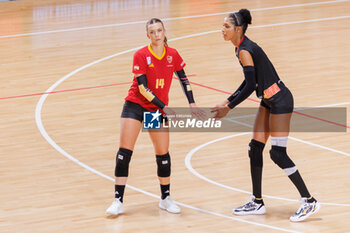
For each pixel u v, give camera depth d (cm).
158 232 1670
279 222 1728
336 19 4803
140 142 2480
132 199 1925
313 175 2098
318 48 3981
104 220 1761
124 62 3803
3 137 2559
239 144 2430
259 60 1702
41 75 3541
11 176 2130
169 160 1811
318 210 1750
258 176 1777
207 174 2128
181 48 4062
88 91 3234
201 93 3136
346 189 1972
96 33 4553
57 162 2269
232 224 1720
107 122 2747
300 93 3116
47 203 1892
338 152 2325
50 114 2869
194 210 1830
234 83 3309
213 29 4588
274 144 1738
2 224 1738
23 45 4222
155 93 1781
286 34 4366
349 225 1697
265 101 1741
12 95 3177
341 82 3284
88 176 2127
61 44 4247
